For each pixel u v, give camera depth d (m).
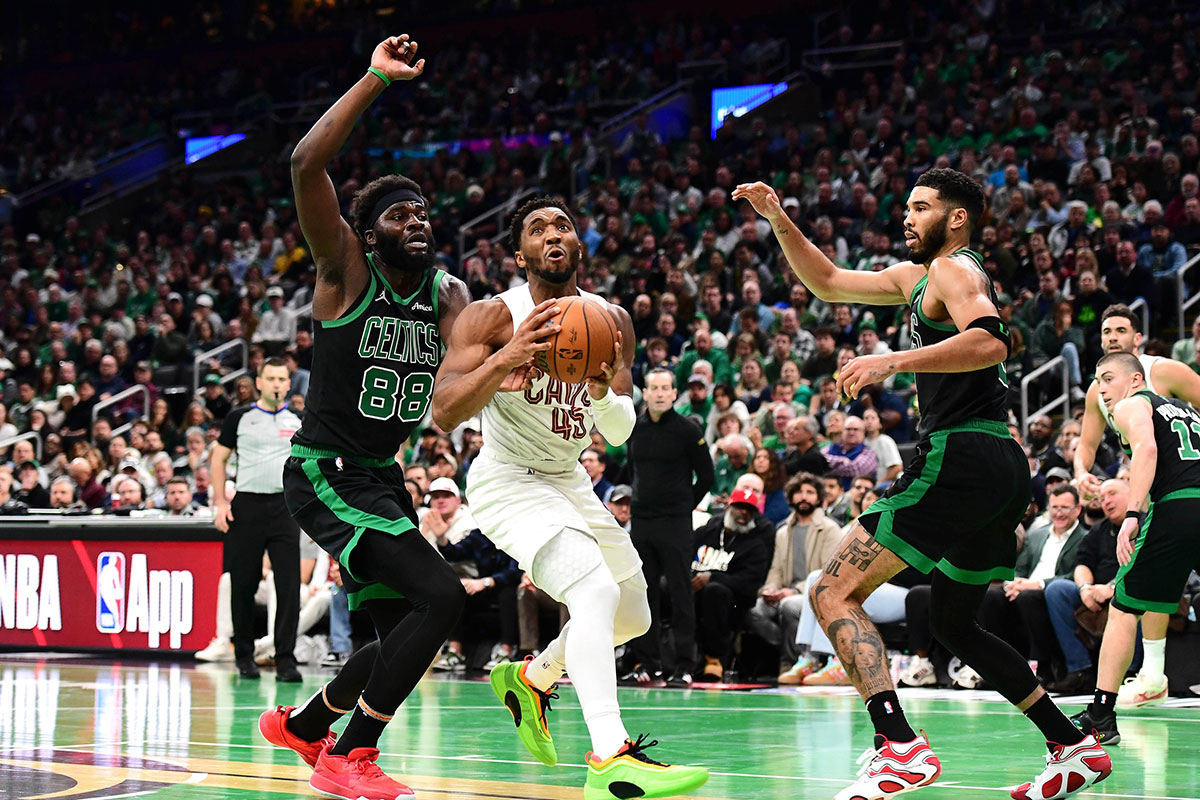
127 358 16.62
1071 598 7.22
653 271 14.48
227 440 7.76
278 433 7.71
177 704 6.32
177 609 9.32
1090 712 4.93
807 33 21.03
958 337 3.40
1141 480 4.94
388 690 3.56
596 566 3.56
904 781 3.32
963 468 3.54
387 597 3.87
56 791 3.73
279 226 20.69
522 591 8.58
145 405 15.13
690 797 3.64
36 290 19.97
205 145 24.50
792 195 16.03
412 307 3.83
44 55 27.03
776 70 20.47
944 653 7.62
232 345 15.85
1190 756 4.59
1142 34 17.31
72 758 4.48
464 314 3.66
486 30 24.31
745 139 18.81
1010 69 17.56
